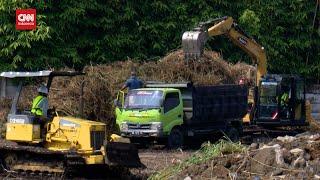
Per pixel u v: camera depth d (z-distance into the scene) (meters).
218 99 57.81
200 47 58.53
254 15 75.75
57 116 40.19
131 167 38.41
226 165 31.53
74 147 38.84
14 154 39.38
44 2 66.69
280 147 32.44
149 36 72.94
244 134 64.06
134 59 69.19
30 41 66.00
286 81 64.88
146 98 54.03
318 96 80.69
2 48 66.06
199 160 33.00
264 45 77.56
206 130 57.16
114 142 38.12
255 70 67.12
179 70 62.84
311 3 79.94
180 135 55.12
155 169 41.81
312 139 34.12
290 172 30.00
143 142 54.94
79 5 68.75
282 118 64.31
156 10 73.44
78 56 68.75
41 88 40.31
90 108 57.75
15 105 40.69
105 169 40.22
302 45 79.62
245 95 61.00
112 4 71.56
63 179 38.31
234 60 76.56
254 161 31.19
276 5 78.69
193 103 55.38
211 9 75.31
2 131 53.12
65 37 69.06
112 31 71.62
